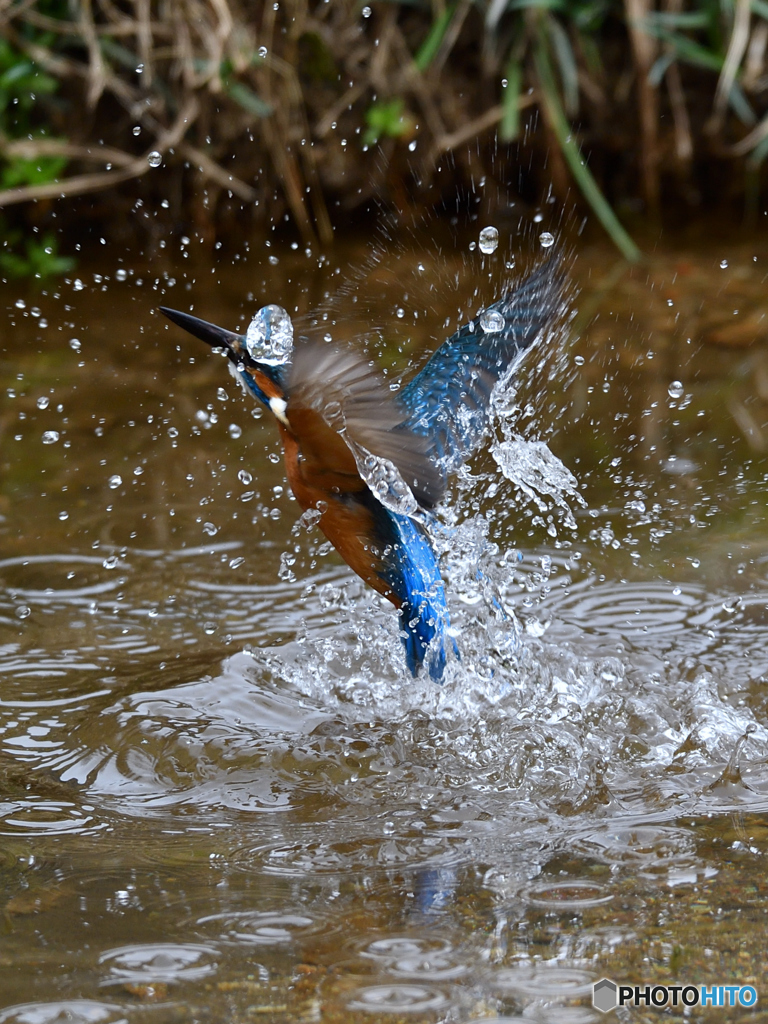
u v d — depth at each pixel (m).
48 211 14.95
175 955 4.19
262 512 9.02
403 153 15.63
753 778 5.86
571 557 8.41
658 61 15.45
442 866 4.95
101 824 5.44
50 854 5.11
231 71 14.27
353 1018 3.80
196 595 7.91
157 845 5.21
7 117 14.50
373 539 6.35
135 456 9.76
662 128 16.34
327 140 15.39
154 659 7.15
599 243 15.18
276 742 6.25
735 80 15.60
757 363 11.39
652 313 12.67
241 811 5.59
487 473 9.54
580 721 6.46
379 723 6.48
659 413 10.47
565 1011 3.85
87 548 8.44
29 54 13.98
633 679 6.88
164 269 14.30
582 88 15.91
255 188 15.30
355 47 15.22
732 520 8.83
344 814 5.55
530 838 5.24
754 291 13.20
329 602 7.84
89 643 7.31
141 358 11.65
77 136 14.80
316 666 7.07
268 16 14.48
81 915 4.50
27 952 4.21
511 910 4.53
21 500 9.05
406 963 4.14
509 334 6.94
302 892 4.71
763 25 15.14
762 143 15.28
